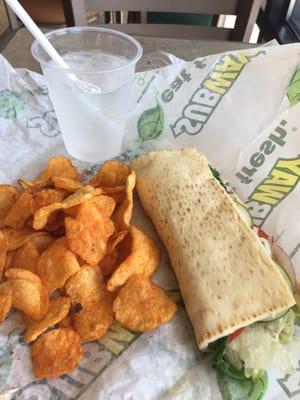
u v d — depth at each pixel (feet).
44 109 1.35
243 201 1.16
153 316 0.88
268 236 1.08
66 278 0.89
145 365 0.85
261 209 1.13
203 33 1.83
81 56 1.25
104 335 0.89
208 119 1.32
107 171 1.13
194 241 0.98
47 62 1.11
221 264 0.92
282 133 1.22
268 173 1.19
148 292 0.91
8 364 0.84
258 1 1.69
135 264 0.93
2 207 1.08
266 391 0.82
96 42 1.28
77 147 1.25
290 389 0.83
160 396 0.81
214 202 1.01
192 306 0.91
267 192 1.15
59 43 1.25
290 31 2.01
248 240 0.93
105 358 0.86
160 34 1.85
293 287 0.97
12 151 1.27
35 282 0.89
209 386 0.83
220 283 0.90
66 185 1.04
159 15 2.13
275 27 2.07
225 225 0.97
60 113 1.19
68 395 0.80
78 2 1.67
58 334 0.86
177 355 0.87
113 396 0.79
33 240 1.00
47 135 1.31
